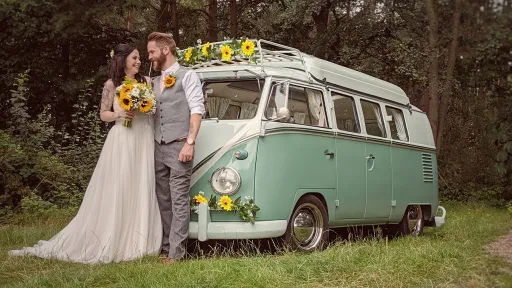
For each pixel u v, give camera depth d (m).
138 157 5.80
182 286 4.34
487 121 14.13
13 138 11.26
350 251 5.36
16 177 10.23
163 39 5.91
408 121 9.12
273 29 20.73
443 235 8.65
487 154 16.41
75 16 14.93
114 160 5.72
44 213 9.59
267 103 6.13
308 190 6.40
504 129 13.42
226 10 21.38
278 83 6.25
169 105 5.80
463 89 12.41
